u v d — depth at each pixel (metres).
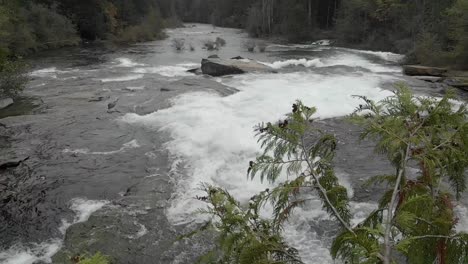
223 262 2.47
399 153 2.59
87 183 8.24
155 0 66.31
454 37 25.12
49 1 37.91
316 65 23.27
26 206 7.43
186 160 9.15
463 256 2.00
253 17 49.34
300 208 6.69
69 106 13.97
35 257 6.06
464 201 6.52
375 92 14.99
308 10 48.50
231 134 10.12
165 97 14.53
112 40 40.09
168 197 7.58
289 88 15.97
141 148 9.97
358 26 38.91
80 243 6.31
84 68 22.14
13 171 8.90
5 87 14.65
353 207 7.04
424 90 16.67
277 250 2.23
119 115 12.70
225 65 19.81
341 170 8.52
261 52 31.66
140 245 6.22
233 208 2.52
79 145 10.30
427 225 2.10
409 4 35.62
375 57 28.78
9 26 25.45
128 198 7.60
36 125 11.90
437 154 2.41
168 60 25.86
